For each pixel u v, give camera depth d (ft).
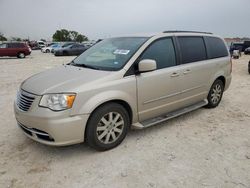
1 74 38.68
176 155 12.09
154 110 14.26
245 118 17.25
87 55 15.58
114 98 12.04
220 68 18.92
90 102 11.35
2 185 9.86
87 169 10.94
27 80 13.52
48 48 123.03
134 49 13.64
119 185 9.87
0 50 79.25
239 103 20.97
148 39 14.21
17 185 9.87
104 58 14.14
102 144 12.19
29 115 11.26
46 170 10.87
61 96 10.94
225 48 20.03
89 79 11.87
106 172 10.72
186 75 15.72
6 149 12.62
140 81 13.09
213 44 18.72
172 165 11.23
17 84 29.55
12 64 57.00
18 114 12.01
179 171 10.78
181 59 15.61
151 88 13.67
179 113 15.76
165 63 14.65
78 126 11.20
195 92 16.92
